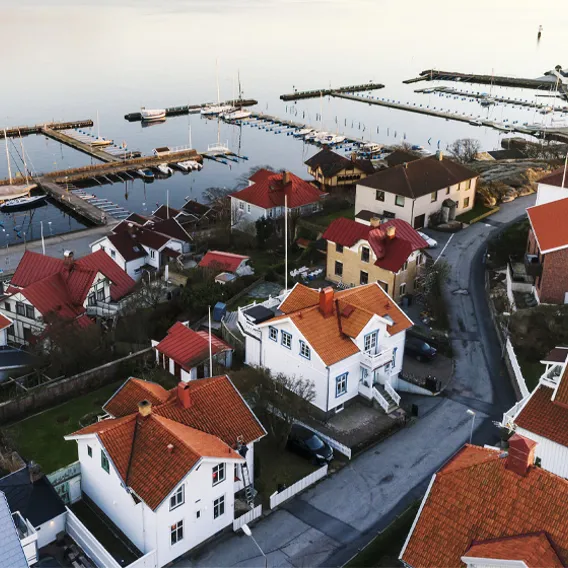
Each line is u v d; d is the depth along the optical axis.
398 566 44.44
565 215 72.94
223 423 51.00
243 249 97.56
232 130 196.00
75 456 55.94
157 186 151.88
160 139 188.38
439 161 102.06
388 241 79.44
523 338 67.81
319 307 61.97
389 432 58.72
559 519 36.16
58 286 79.38
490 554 35.28
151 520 44.16
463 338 71.94
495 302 77.00
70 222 130.75
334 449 56.53
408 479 53.50
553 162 125.00
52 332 68.69
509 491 37.91
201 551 47.12
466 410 61.34
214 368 65.81
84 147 177.62
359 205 102.50
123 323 74.81
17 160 171.00
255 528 49.06
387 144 178.50
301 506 51.06
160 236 97.25
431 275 79.44
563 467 48.66
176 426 48.47
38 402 62.03
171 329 68.94
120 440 47.00
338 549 47.19
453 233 96.25
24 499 46.59
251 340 65.81
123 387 53.28
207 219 114.69
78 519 47.28
